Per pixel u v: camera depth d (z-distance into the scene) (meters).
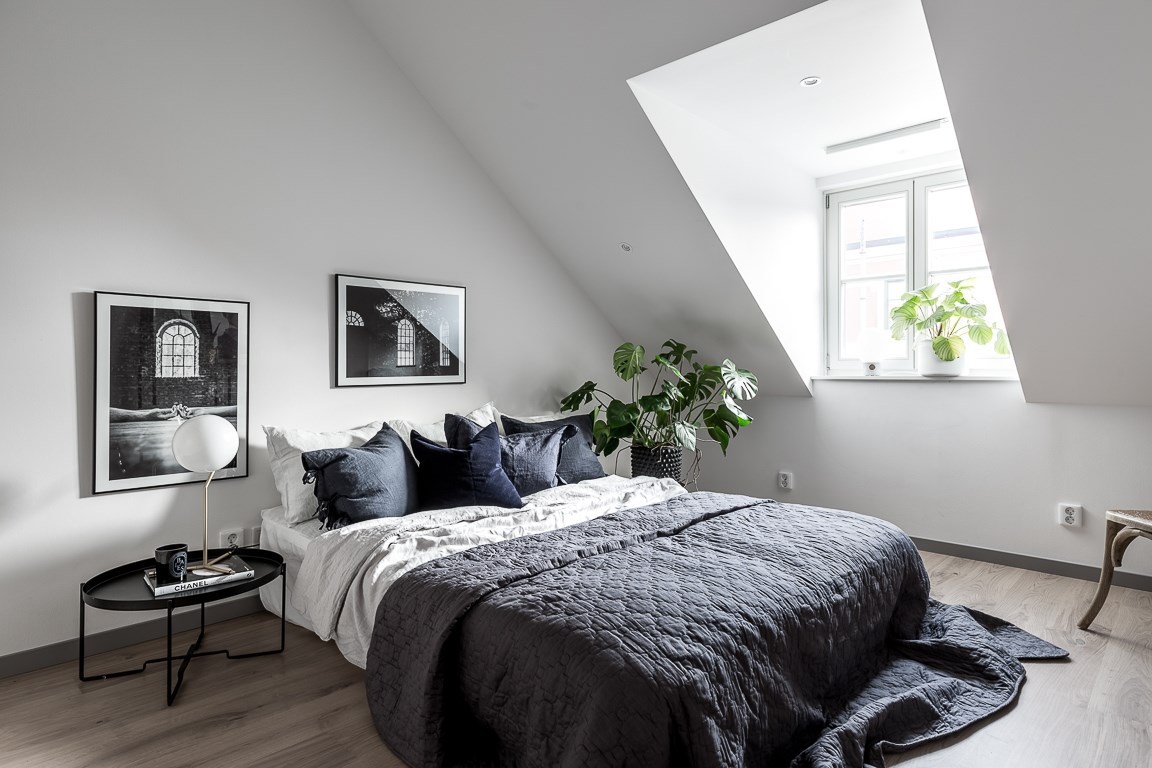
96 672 2.51
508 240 4.20
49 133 2.53
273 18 3.15
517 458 3.36
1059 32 2.20
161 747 2.03
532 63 3.23
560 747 1.65
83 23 2.60
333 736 2.10
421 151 3.74
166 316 2.81
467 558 2.29
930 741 2.05
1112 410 3.45
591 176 3.70
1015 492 3.76
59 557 2.57
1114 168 2.50
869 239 4.44
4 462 2.45
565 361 4.56
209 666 2.57
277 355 3.16
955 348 3.90
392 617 2.13
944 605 2.97
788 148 3.97
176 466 2.84
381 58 3.58
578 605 1.87
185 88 2.87
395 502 2.88
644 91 3.14
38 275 2.51
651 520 2.77
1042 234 2.87
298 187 3.23
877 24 2.58
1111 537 2.85
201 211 2.92
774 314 4.14
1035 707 2.27
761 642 1.87
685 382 4.38
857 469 4.38
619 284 4.44
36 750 2.01
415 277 3.71
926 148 3.91
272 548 2.98
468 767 1.91
